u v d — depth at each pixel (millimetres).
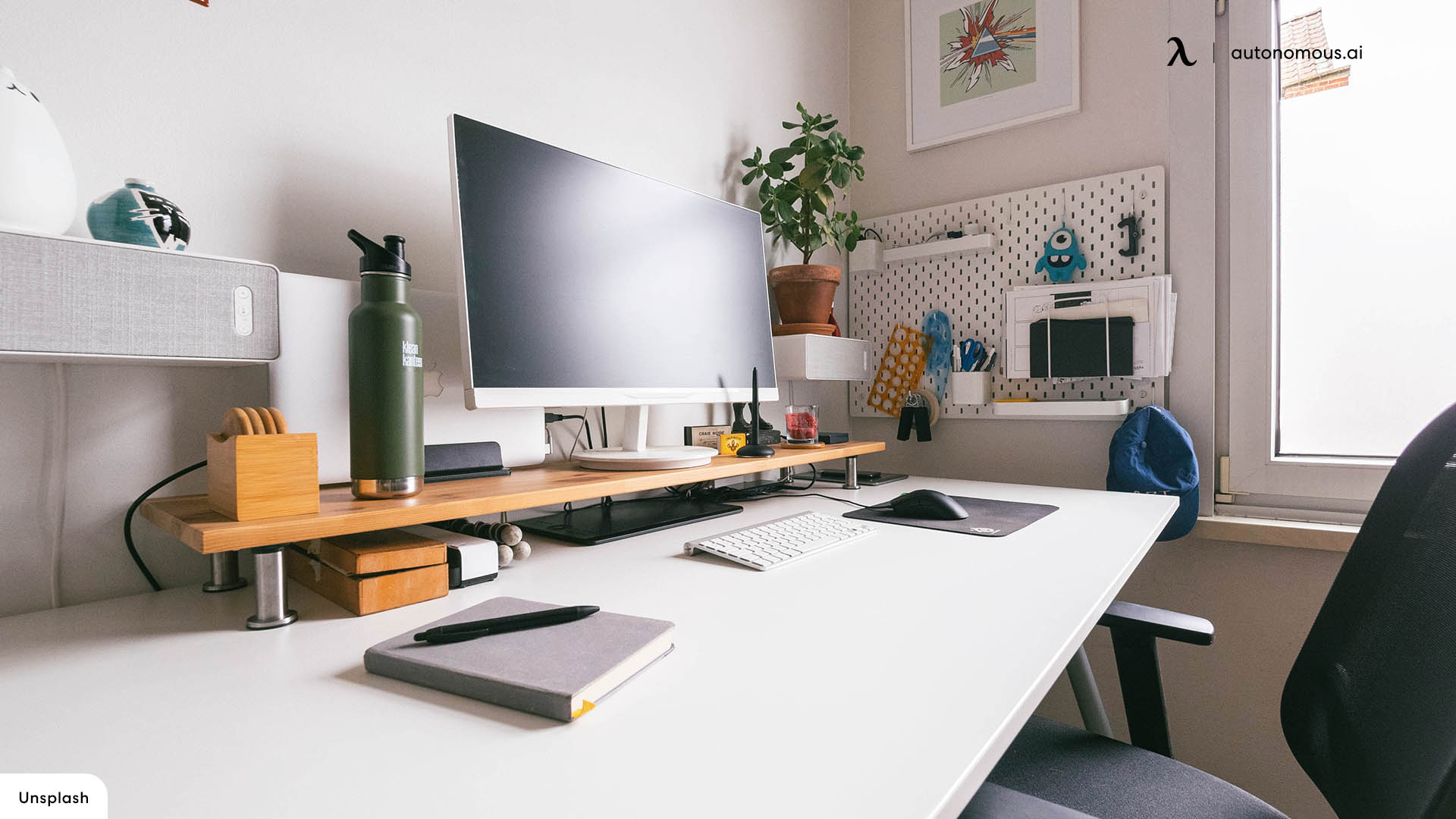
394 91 994
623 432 1180
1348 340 1417
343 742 402
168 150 780
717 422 1582
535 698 432
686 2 1521
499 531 846
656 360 1104
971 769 361
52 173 578
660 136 1450
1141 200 1568
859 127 2082
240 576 815
